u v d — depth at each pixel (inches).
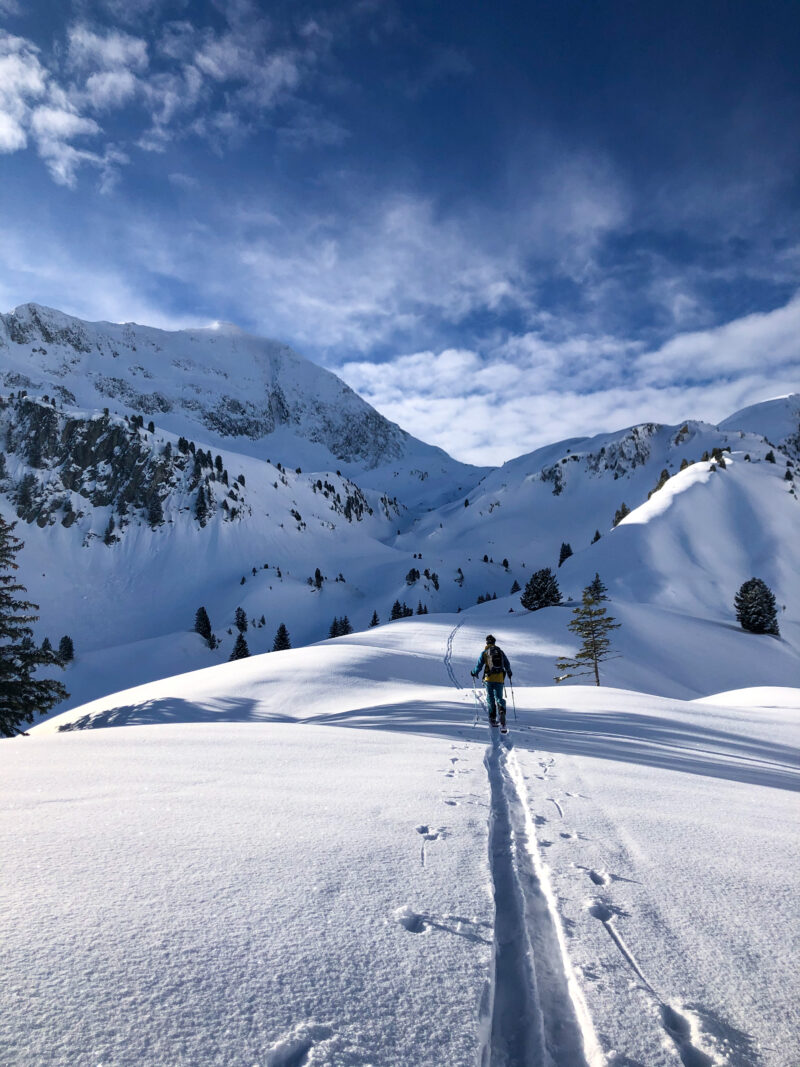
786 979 91.4
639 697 744.3
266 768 227.5
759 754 440.1
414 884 119.6
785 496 5103.3
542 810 183.5
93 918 94.3
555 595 3366.1
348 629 5546.3
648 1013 82.4
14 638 799.7
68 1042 65.5
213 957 86.7
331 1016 76.7
